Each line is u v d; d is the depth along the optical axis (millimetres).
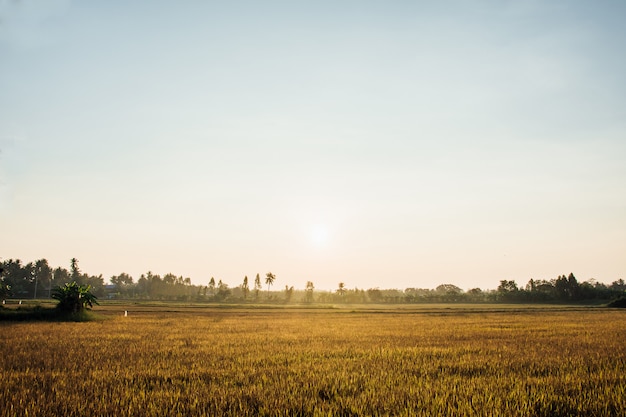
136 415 9469
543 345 23391
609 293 136500
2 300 80438
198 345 23219
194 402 10336
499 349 21484
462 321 47938
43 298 142375
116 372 14703
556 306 108812
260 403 10555
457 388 12234
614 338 27469
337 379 13430
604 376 13984
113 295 189500
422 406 10266
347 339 26953
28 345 22484
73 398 10852
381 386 12570
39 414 9562
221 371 14945
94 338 26375
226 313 66562
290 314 66625
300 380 13297
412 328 37250
